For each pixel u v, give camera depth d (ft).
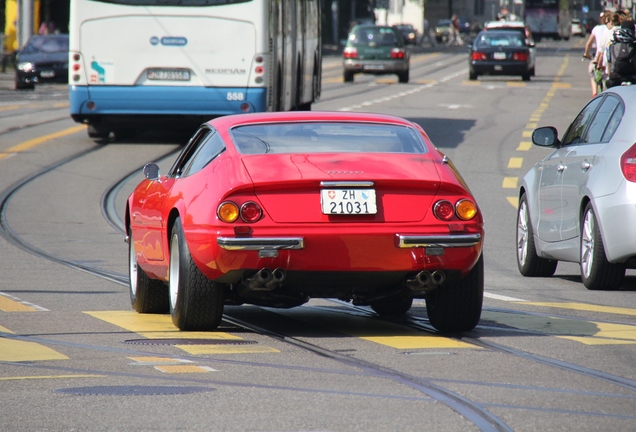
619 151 129.70
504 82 606.55
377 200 96.32
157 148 308.40
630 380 80.48
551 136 146.51
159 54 286.46
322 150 101.14
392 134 104.99
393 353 92.02
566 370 84.23
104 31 286.25
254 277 95.91
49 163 279.08
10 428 66.33
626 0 472.85
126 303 124.47
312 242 94.84
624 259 129.39
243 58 286.46
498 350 93.35
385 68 605.73
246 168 97.25
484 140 328.29
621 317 113.09
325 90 548.72
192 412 70.18
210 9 285.23
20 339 98.48
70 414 69.77
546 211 145.18
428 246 95.86
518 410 70.49
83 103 287.69
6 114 408.05
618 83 243.60
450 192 97.76
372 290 100.89
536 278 148.77
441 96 497.87
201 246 96.63
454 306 100.99
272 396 74.79
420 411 70.23
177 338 99.35
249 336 101.24
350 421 67.67
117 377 81.56
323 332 104.17
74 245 181.47
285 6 319.06
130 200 121.19
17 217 211.20
